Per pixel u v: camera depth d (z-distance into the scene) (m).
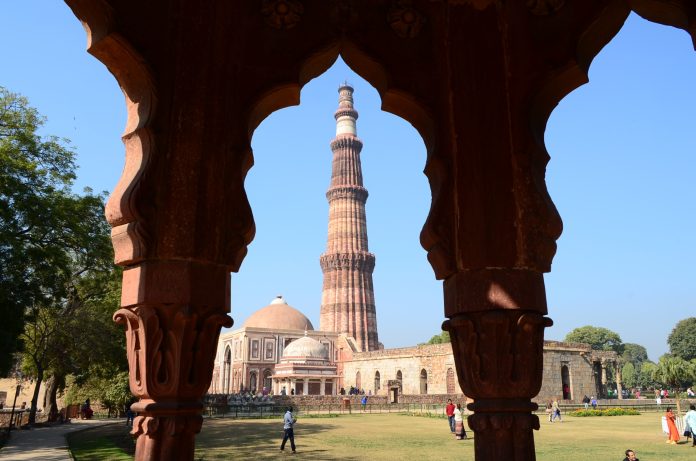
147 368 3.56
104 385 42.69
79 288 32.22
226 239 3.93
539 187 4.30
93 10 3.99
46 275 24.09
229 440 24.30
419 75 4.61
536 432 28.48
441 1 4.76
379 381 68.44
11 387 62.38
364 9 4.65
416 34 4.70
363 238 88.06
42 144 24.30
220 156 4.04
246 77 4.31
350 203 88.81
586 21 4.50
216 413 44.38
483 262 4.09
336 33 4.54
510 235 4.15
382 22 4.65
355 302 83.50
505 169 4.30
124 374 40.78
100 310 33.09
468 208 4.25
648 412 48.22
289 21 4.49
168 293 3.65
